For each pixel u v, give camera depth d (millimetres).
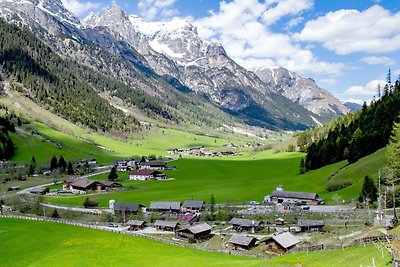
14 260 102562
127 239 121312
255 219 145500
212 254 106875
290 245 106312
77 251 108062
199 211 161375
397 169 111312
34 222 144250
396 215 115938
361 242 80000
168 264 95438
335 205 153625
